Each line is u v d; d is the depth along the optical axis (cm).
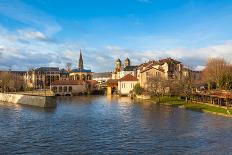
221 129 5484
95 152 4009
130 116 7531
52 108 9806
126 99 14100
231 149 4128
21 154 3919
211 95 9494
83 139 4775
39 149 4162
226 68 13425
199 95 10925
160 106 10019
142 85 14838
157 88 12750
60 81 19438
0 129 5659
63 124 6291
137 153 3950
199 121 6450
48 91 18475
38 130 5562
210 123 6159
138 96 14450
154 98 12644
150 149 4144
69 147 4272
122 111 8719
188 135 5012
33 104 10750
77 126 6025
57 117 7450
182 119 6806
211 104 9450
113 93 19238
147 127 5825
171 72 14988
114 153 3959
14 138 4841
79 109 9488
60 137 4931
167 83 12412
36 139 4778
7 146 4325
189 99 11306
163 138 4809
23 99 11606
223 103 9225
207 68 14212
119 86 17488
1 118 7206
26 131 5459
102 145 4381
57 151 4059
